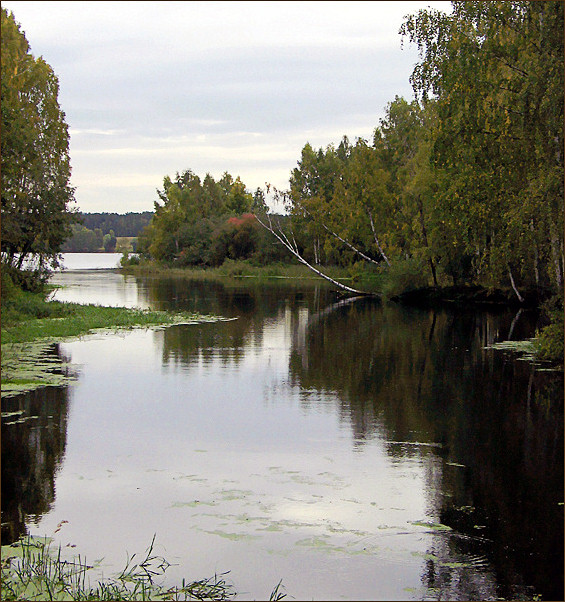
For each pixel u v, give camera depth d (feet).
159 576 24.13
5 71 138.10
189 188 393.91
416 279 156.66
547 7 71.51
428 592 23.02
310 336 89.35
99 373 61.82
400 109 263.70
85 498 31.45
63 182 141.79
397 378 60.44
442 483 33.71
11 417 45.85
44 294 142.82
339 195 198.90
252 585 23.48
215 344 81.41
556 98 68.74
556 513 30.07
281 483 33.50
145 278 259.19
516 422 45.60
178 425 44.14
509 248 79.92
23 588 23.03
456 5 79.56
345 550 26.30
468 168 77.15
